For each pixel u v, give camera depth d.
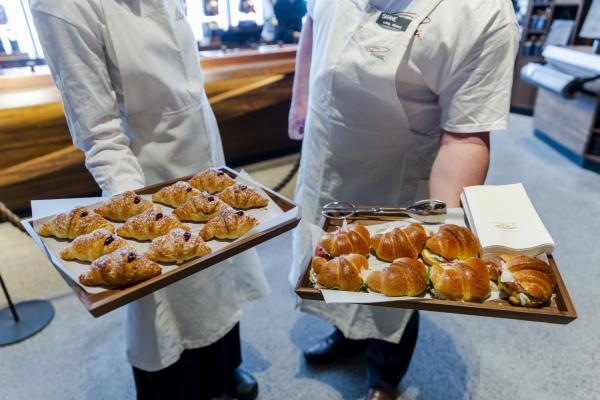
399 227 0.84
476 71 0.82
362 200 1.17
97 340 1.71
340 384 1.51
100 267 0.68
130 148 1.04
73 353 1.65
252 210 0.97
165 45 0.98
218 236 0.87
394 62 0.90
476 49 0.81
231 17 3.17
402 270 0.70
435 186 0.89
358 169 1.13
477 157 0.86
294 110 1.46
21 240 2.40
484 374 1.54
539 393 1.46
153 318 1.08
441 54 0.85
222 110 3.11
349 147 1.10
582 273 2.08
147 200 0.96
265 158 3.64
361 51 0.95
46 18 0.80
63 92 0.86
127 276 0.68
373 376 1.42
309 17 1.29
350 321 1.28
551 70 3.65
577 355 1.61
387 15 0.91
